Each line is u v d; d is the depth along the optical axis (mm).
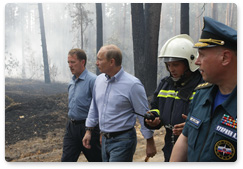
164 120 1786
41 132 4516
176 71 1706
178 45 1686
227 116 959
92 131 2504
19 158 3600
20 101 6730
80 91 2607
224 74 979
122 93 2066
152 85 6969
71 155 2668
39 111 5395
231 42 945
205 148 992
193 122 1081
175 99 1723
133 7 7059
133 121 2119
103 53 2070
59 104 5754
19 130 4492
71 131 2656
